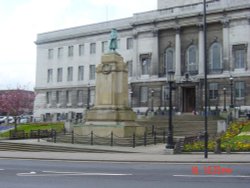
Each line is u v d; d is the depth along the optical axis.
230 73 57.75
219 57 59.97
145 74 66.06
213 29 60.75
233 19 58.38
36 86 83.25
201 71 60.03
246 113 51.16
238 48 57.75
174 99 61.34
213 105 58.47
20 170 15.88
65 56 79.56
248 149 24.34
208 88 59.66
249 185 11.74
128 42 70.50
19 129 48.84
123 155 22.80
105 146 28.47
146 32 66.12
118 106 33.66
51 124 53.28
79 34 76.94
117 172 15.23
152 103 63.59
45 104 81.38
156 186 11.59
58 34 80.94
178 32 62.78
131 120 34.00
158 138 31.92
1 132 45.97
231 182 12.39
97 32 74.31
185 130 38.59
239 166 17.56
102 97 34.00
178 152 24.19
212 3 60.19
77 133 33.53
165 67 64.31
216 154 23.42
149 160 19.78
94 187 11.44
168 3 69.62
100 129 32.19
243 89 56.78
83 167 17.17
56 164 18.61
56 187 11.43
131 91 66.62
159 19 64.00
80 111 75.31
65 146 27.38
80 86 76.19
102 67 34.25
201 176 13.91
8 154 23.97
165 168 16.77
